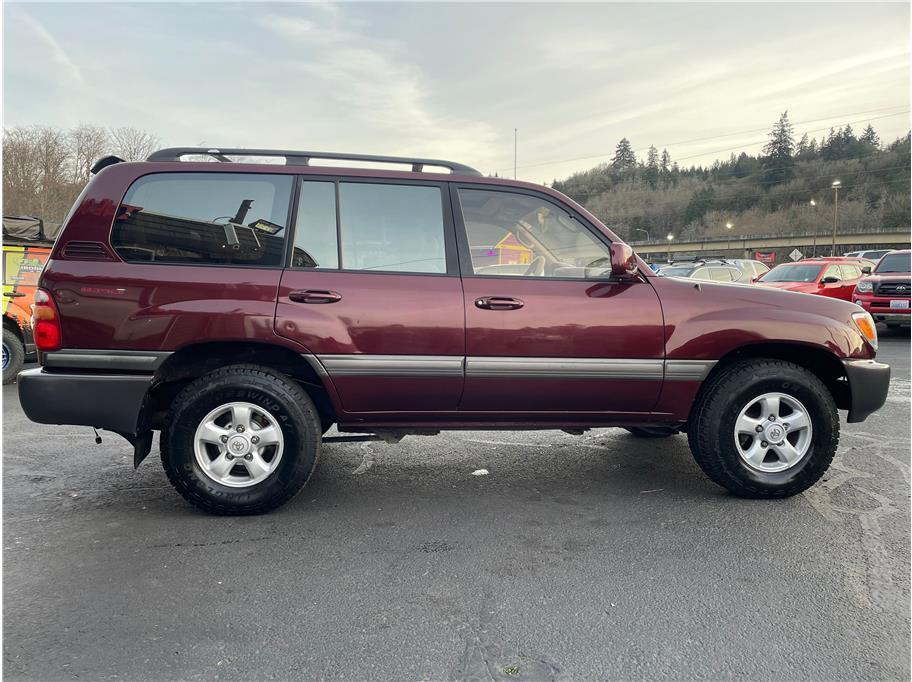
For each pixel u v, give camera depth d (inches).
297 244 131.5
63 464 169.6
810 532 122.6
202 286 125.4
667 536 121.0
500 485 152.6
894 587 100.6
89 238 125.6
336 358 128.3
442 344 130.6
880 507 135.7
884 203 4010.8
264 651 83.4
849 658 82.0
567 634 87.4
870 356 144.0
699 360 136.8
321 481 155.6
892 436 193.8
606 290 136.5
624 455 178.7
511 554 113.3
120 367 124.0
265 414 129.3
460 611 93.5
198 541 118.8
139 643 85.0
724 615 92.4
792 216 4271.7
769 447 139.6
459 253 136.1
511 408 137.3
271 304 126.3
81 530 124.0
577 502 140.3
